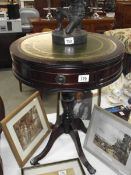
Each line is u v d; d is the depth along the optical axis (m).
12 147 0.90
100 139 0.97
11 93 2.34
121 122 0.89
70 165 0.94
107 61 0.69
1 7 2.74
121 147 0.90
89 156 1.00
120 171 0.91
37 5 3.21
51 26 2.36
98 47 0.80
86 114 1.17
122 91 1.39
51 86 0.71
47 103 2.10
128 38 1.70
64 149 1.03
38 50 0.77
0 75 2.73
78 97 1.13
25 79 0.74
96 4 2.49
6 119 0.87
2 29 2.63
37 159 0.97
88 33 0.98
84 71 0.68
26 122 0.97
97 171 0.93
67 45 0.80
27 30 2.70
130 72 1.62
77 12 0.79
